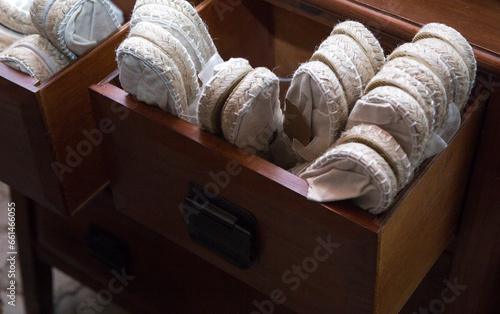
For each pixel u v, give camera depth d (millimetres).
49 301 2006
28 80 1430
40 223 1842
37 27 1461
